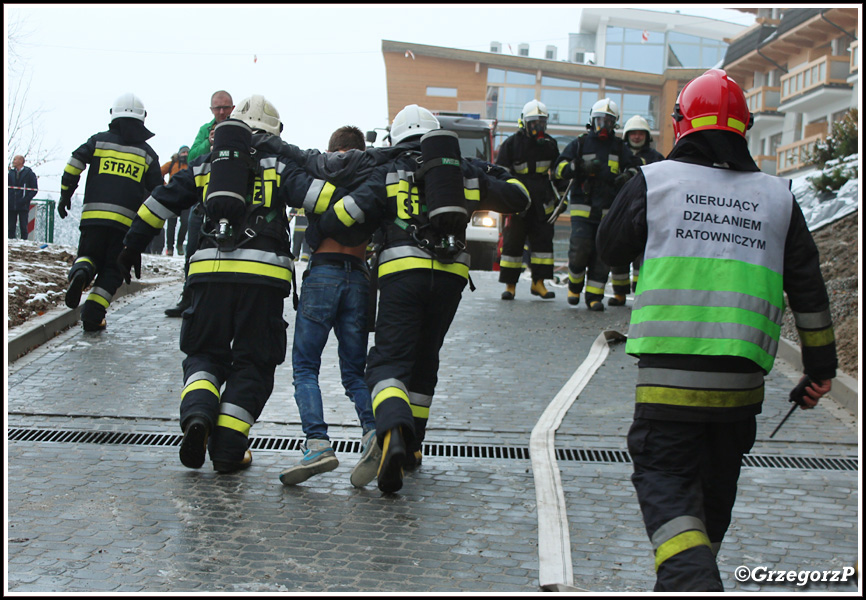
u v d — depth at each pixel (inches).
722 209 133.0
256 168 200.5
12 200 592.4
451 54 1829.5
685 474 129.0
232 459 199.8
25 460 206.8
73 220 614.2
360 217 190.2
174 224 759.7
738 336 128.3
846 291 358.6
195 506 181.8
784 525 183.3
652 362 131.0
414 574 153.7
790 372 312.0
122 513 176.4
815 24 1221.7
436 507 187.3
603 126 426.3
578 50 2037.4
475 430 241.4
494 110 1870.1
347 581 149.3
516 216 456.4
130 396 261.4
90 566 151.6
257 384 204.4
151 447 221.0
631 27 1988.2
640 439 131.6
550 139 451.2
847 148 663.8
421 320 190.9
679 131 143.3
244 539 165.9
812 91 1236.5
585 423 248.5
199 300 200.5
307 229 209.2
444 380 291.0
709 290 130.3
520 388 283.7
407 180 193.0
